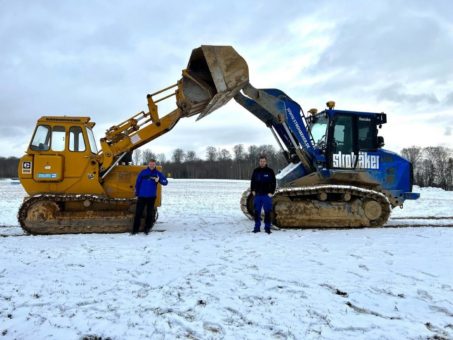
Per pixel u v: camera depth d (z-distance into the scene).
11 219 12.05
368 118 10.17
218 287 4.83
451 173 71.56
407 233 8.62
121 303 4.33
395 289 4.69
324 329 3.66
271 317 3.93
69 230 8.90
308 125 10.71
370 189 10.03
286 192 9.49
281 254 6.54
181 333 3.62
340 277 5.18
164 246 7.27
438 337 3.49
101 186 9.23
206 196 23.02
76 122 9.20
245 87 9.34
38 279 5.16
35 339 3.51
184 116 9.67
